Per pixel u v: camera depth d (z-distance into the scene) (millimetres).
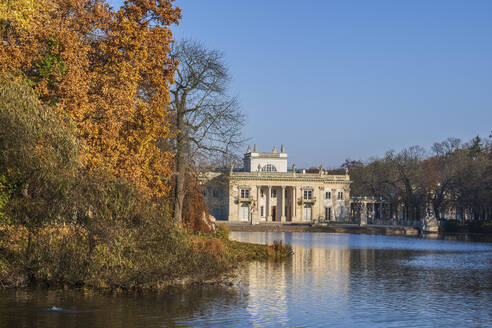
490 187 121688
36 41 32594
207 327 21750
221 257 39219
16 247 27984
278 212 166375
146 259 29172
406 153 148500
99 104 33750
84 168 29469
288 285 33188
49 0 35719
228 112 54125
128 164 34562
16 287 27469
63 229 27797
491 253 63094
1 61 30609
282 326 22406
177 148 51656
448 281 36906
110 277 28016
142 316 23047
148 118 37125
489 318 24703
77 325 21156
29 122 26516
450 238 102500
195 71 53750
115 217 28359
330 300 28516
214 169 55875
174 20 39844
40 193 26922
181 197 52000
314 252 60844
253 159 169125
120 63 35656
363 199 172500
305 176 164625
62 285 27859
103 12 36625
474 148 167625
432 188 135625
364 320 23969
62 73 32375
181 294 28312
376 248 70062
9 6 32531
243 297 28359
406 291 32156
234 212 158125
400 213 166875
